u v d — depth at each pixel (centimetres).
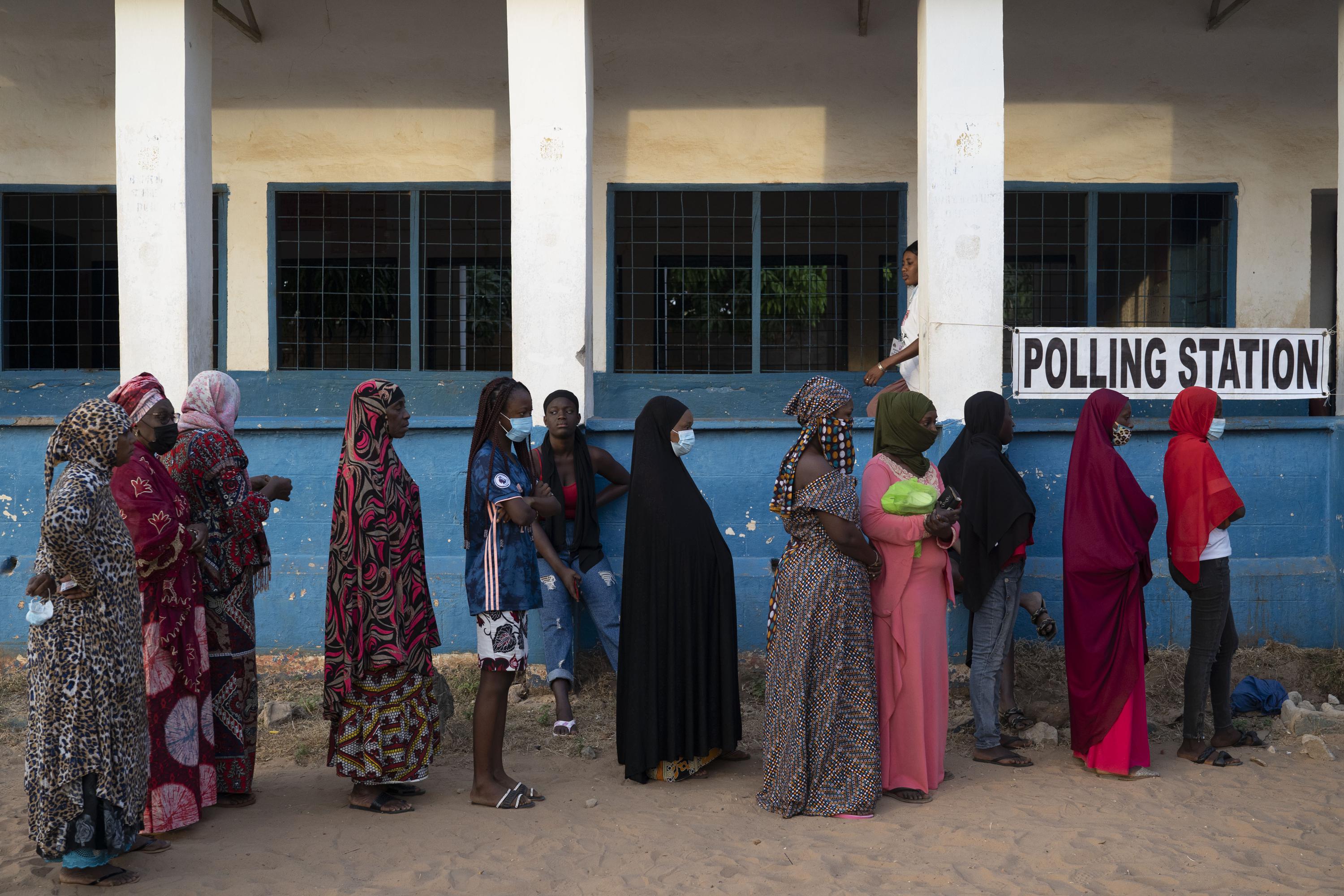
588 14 639
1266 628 644
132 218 634
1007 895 350
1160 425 641
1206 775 473
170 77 633
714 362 847
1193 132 833
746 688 603
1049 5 827
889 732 447
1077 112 834
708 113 836
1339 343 677
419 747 432
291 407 847
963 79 616
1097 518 473
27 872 370
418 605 431
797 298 845
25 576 641
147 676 395
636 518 470
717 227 842
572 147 628
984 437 505
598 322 839
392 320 854
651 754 458
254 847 396
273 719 560
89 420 354
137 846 390
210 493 427
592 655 638
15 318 853
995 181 618
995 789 458
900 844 394
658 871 372
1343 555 639
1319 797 445
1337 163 825
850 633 429
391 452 430
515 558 440
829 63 831
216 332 850
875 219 840
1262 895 349
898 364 702
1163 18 827
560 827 416
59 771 346
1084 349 628
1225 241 838
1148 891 353
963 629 621
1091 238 838
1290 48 826
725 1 827
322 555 650
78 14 836
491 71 838
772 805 431
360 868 375
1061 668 606
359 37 837
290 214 850
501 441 448
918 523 432
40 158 842
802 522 437
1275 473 649
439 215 851
